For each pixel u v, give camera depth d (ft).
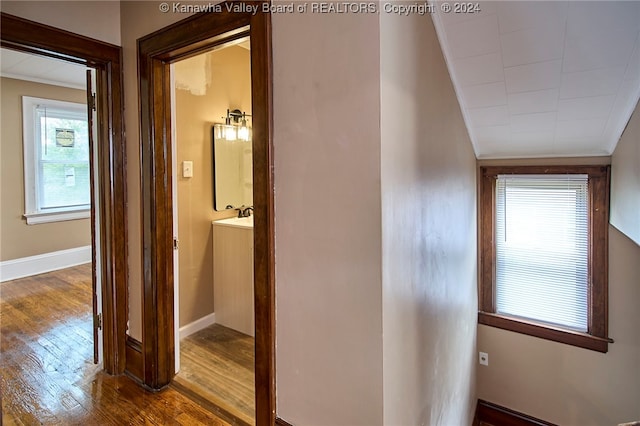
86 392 7.00
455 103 7.13
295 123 4.63
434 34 5.84
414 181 5.12
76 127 16.61
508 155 9.14
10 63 12.85
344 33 4.17
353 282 4.30
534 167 9.06
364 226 4.17
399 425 4.73
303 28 4.48
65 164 16.29
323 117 4.39
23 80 14.69
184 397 6.91
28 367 7.94
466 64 6.48
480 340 10.27
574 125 7.43
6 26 5.69
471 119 7.83
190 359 8.55
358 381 4.35
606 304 8.58
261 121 4.89
